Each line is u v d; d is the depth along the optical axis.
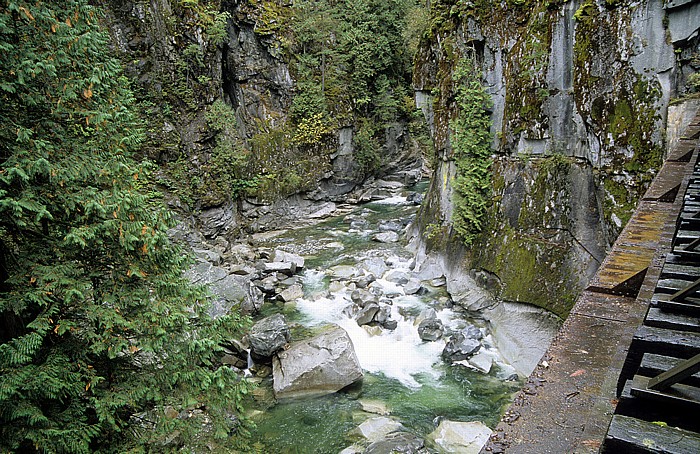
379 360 11.18
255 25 25.03
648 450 1.38
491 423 8.96
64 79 5.77
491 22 13.20
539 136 12.07
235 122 22.83
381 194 28.97
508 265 12.41
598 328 2.58
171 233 16.95
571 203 11.27
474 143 13.63
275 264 16.80
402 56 32.72
